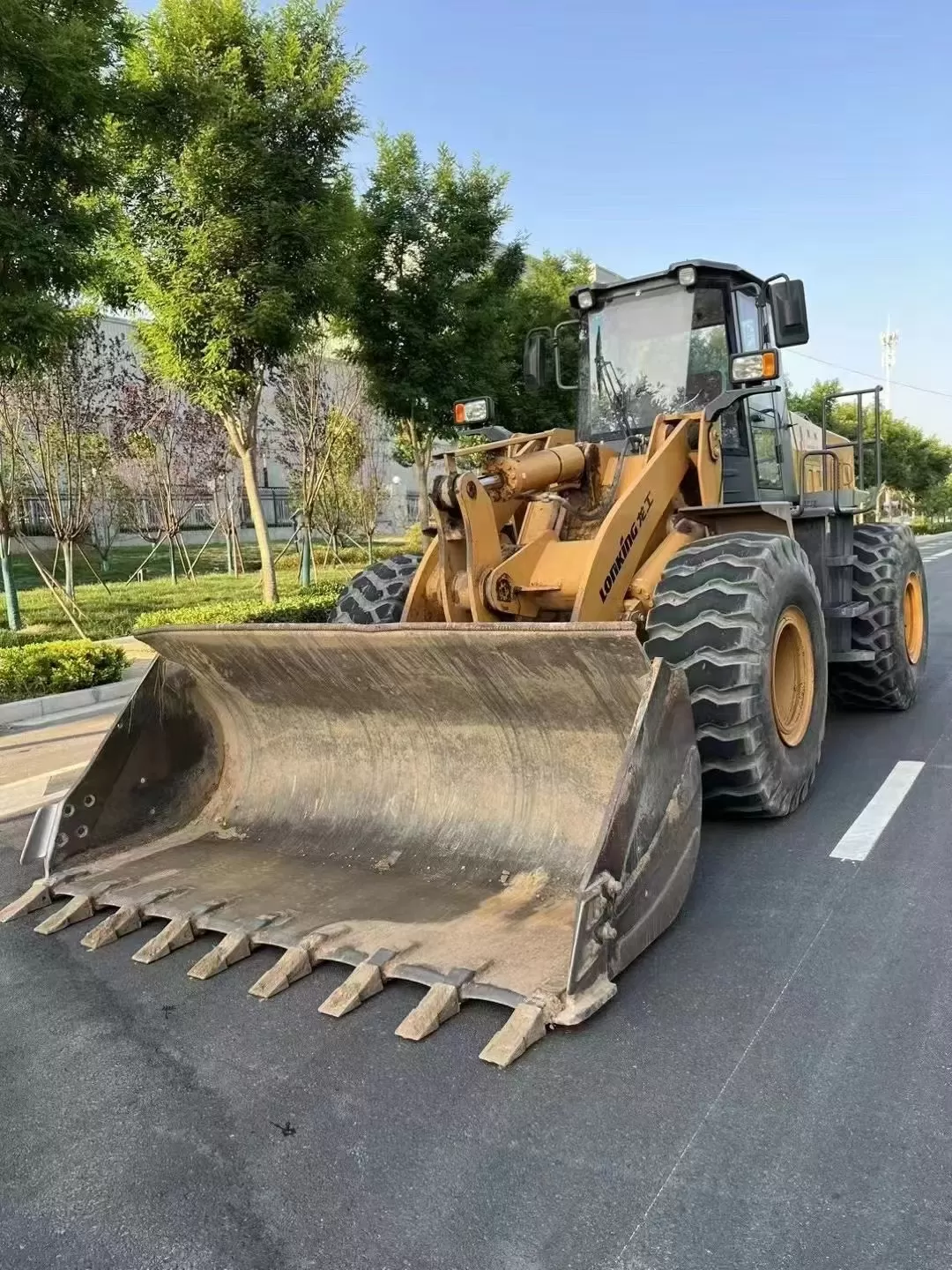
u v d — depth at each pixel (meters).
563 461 4.78
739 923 3.42
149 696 4.34
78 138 7.64
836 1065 2.57
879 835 4.21
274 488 27.75
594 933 2.83
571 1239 2.02
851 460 9.08
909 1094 2.44
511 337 15.87
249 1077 2.68
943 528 64.44
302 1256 2.02
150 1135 2.45
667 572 4.28
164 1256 2.05
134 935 3.63
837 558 5.77
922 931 3.30
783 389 6.08
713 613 4.07
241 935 3.37
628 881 2.98
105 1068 2.76
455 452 5.05
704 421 4.83
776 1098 2.44
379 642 3.57
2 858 4.69
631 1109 2.43
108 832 4.24
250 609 11.12
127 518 17.75
